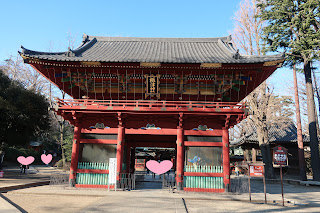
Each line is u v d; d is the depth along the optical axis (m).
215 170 15.17
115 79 17.22
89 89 17.69
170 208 10.09
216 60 15.70
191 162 15.34
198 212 10.00
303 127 48.56
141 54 19.00
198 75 16.72
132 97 17.84
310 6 22.44
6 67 40.94
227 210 10.55
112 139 15.95
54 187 15.60
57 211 9.77
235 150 52.00
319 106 34.12
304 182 24.39
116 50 20.59
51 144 62.50
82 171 15.41
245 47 31.20
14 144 26.62
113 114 15.62
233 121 16.00
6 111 23.14
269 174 28.92
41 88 40.88
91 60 14.81
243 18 31.42
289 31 25.38
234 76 16.28
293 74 29.33
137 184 19.16
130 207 10.13
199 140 15.72
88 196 13.38
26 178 23.02
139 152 40.00
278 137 36.97
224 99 17.95
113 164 14.60
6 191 14.52
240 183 18.84
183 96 17.67
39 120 26.88
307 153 38.28
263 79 16.88
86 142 15.70
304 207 12.12
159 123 16.11
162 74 16.66
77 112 15.45
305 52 23.20
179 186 14.92
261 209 11.01
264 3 26.66
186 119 15.96
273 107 33.62
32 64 15.44
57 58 14.85
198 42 23.92
